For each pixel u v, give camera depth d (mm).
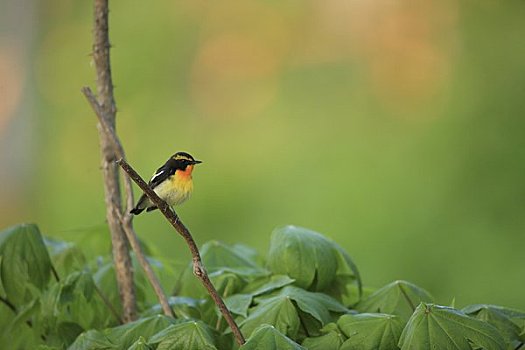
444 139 13297
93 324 4820
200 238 14070
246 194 14438
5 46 16969
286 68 16578
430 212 12656
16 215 16203
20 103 16875
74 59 17250
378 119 14508
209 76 16859
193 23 17125
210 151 15727
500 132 13102
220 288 4473
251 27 17125
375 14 16250
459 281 12148
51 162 16688
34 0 17297
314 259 4316
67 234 6859
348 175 13594
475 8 14805
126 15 17125
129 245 5352
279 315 3910
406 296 4250
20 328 4664
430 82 14609
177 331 3805
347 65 16000
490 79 13883
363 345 3732
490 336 3516
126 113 16406
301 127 15305
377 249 12648
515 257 12039
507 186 12555
